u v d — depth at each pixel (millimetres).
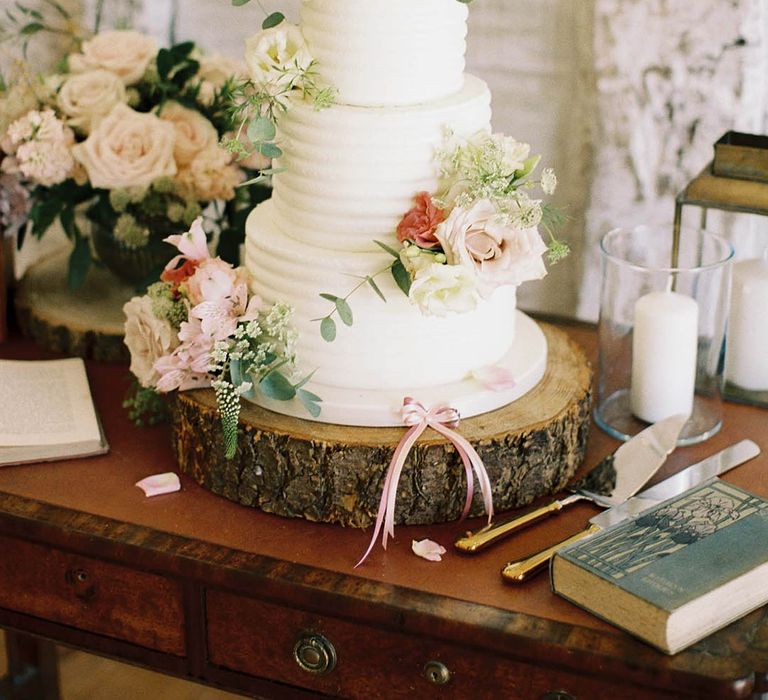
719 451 1456
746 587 1140
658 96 1737
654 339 1464
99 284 1801
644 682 1100
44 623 1392
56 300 1742
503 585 1213
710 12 1669
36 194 1737
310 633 1244
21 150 1601
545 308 1939
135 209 1673
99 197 1688
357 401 1298
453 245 1189
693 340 1471
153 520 1320
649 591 1107
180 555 1261
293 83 1250
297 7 1927
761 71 1689
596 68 1755
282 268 1290
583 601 1165
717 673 1078
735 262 1572
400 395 1313
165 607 1308
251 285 1357
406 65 1236
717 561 1152
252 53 1240
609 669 1108
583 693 1144
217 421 1320
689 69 1707
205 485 1374
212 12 1983
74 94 1642
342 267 1262
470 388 1333
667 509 1249
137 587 1312
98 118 1632
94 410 1521
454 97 1289
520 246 1204
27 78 1680
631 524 1225
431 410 1276
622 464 1394
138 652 1348
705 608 1109
